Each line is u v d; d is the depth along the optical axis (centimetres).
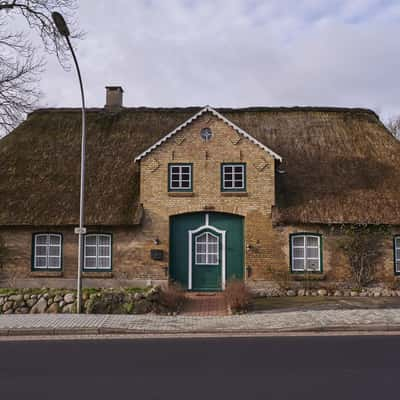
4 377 788
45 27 1997
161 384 739
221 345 1043
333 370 816
